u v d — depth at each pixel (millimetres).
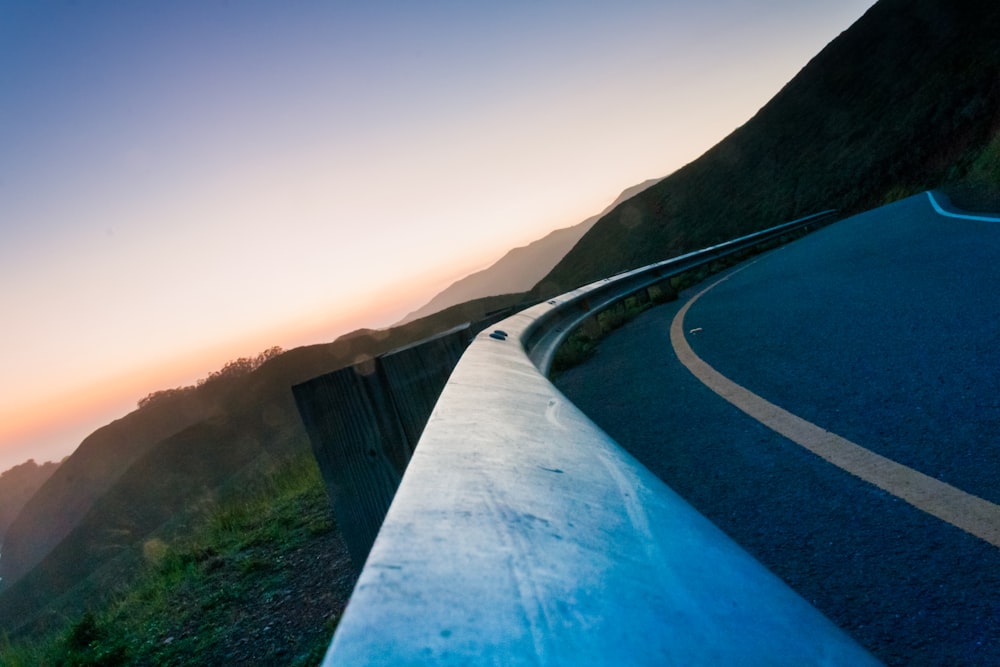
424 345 2689
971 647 1270
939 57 40938
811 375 3684
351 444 2570
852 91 52188
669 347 5898
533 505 664
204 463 158000
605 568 540
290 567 4059
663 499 862
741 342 5195
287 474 7285
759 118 70312
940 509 1824
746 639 494
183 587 4426
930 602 1437
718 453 2795
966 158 23250
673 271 12508
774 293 7668
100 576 32469
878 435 2512
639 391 4461
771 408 3238
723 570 647
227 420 172125
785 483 2289
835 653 530
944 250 7332
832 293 6457
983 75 31312
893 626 1389
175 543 6227
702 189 71875
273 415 166375
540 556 517
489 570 456
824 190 42469
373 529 2537
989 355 3168
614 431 3625
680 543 689
